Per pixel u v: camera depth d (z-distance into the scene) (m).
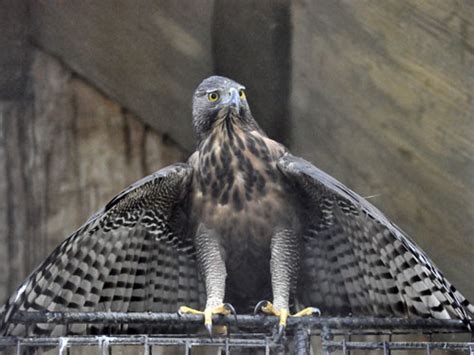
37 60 12.48
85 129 12.52
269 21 11.57
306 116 11.80
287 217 10.73
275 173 10.73
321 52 11.66
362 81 11.68
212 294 10.63
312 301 10.84
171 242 10.91
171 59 12.10
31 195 12.41
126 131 12.49
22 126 12.48
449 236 11.69
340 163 11.88
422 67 11.59
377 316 10.38
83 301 10.32
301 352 9.06
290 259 10.72
